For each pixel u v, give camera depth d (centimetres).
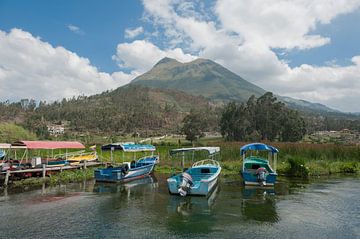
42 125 12519
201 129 10569
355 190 2498
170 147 7162
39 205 1998
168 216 1753
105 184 2844
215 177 2480
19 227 1560
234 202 2084
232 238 1416
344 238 1423
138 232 1491
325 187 2631
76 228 1548
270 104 10375
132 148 3525
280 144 4688
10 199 2159
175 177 2403
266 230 1521
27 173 2872
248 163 2969
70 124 14925
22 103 18350
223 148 4506
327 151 4162
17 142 3048
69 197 2250
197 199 2178
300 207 1955
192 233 1476
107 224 1608
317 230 1525
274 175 2605
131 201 2122
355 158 4094
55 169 3133
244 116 9931
